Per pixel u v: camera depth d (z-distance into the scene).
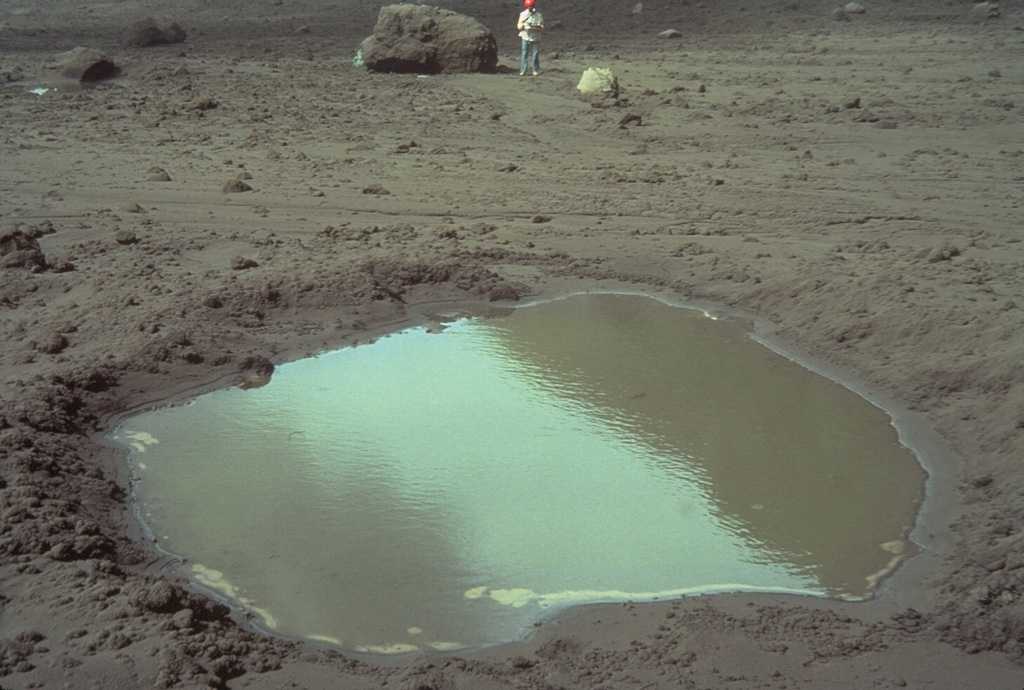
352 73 28.48
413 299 11.98
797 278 12.05
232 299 11.37
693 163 18.22
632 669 6.05
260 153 18.95
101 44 34.44
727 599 6.78
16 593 6.39
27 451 7.93
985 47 31.06
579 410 9.35
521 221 14.86
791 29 37.03
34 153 18.77
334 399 9.55
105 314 10.97
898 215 14.85
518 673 6.01
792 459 8.53
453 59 28.48
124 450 8.63
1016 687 5.87
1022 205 15.24
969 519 7.62
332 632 6.40
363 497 7.92
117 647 5.87
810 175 17.27
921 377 9.72
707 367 10.29
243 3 46.00
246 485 8.08
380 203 15.66
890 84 25.64
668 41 34.97
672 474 8.28
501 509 7.76
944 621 6.46
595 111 22.91
